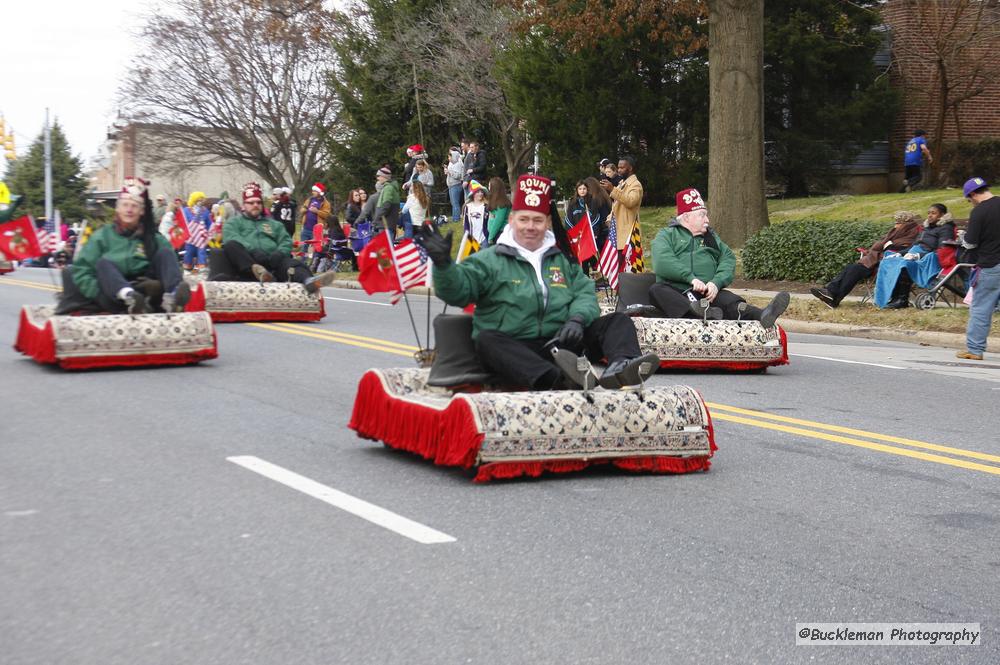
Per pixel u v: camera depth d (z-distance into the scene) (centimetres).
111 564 517
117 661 410
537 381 714
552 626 449
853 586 506
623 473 709
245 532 568
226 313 1584
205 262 2669
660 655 424
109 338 1116
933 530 598
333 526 579
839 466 746
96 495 639
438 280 712
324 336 1439
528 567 520
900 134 3244
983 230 1309
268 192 6091
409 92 3819
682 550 551
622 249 1747
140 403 941
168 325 1145
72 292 1173
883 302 1684
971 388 1107
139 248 1183
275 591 483
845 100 3100
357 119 4097
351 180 4234
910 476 721
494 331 731
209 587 487
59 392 993
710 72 2375
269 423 861
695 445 708
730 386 1093
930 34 3095
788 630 452
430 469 709
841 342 1523
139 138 4475
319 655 417
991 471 738
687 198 1223
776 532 586
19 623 445
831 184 3148
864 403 1007
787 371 1209
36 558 525
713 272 1218
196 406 931
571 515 607
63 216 6819
